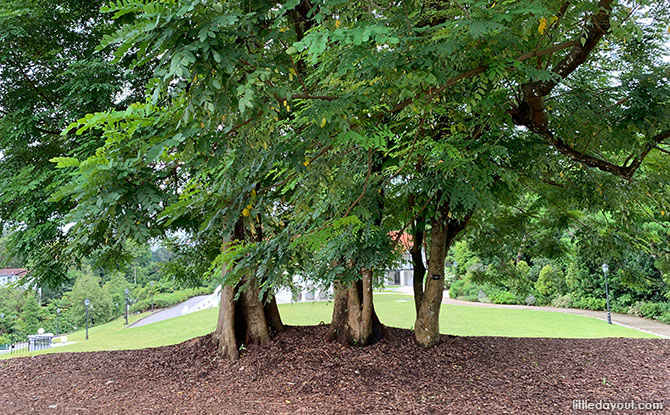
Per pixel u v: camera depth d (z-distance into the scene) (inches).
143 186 94.1
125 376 272.5
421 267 312.8
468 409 194.9
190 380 253.9
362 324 289.1
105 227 107.3
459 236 375.9
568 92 216.2
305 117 119.5
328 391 222.5
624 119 191.2
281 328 322.0
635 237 342.0
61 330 1230.3
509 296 877.8
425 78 109.0
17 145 296.7
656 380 237.3
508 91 192.7
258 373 255.0
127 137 97.7
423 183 209.0
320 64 160.4
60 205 276.7
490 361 271.0
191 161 107.3
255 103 95.2
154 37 80.4
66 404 221.0
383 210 258.1
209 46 78.6
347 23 118.6
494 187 248.1
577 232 341.1
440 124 228.4
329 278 204.7
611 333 468.4
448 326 514.0
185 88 89.4
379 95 121.0
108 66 277.7
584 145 220.1
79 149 250.5
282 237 151.2
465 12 106.6
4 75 307.3
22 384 265.7
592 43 144.7
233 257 149.4
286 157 124.3
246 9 93.0
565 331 480.7
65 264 305.6
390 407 198.7
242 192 138.5
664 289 651.5
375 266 218.2
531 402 202.8
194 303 1268.5
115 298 1336.1
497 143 221.1
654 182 247.1
